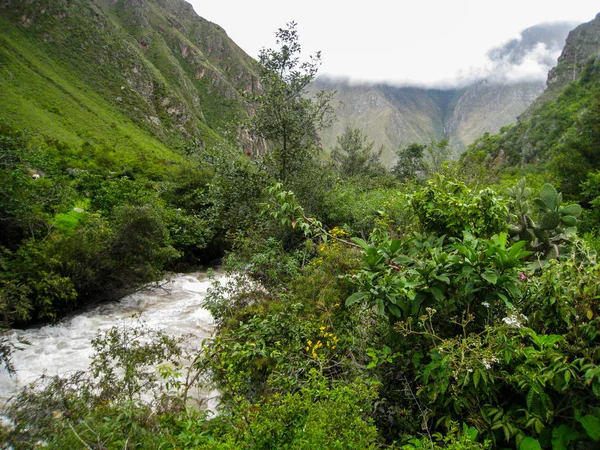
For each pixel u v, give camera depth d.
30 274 7.41
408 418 2.24
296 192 9.50
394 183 17.62
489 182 8.76
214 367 3.30
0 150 9.61
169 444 2.25
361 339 2.86
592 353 1.78
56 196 10.97
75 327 7.61
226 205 9.81
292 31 9.23
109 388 3.12
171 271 12.81
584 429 1.82
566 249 2.92
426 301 2.29
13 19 83.31
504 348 1.87
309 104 9.80
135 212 10.37
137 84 100.88
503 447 1.93
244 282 5.99
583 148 15.44
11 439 2.36
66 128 54.28
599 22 83.81
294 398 1.91
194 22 190.88
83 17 101.12
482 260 2.04
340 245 5.03
